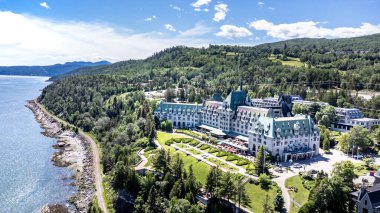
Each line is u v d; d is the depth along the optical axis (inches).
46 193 7509.8
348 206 5398.6
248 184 6535.4
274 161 7864.2
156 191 6151.6
